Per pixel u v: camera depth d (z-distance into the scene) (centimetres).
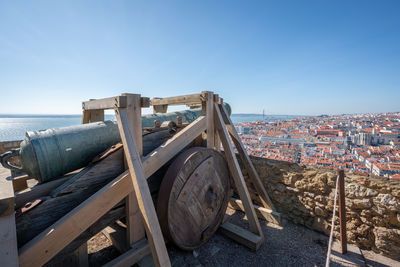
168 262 171
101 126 224
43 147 171
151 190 252
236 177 282
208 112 296
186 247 236
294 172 303
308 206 292
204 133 321
